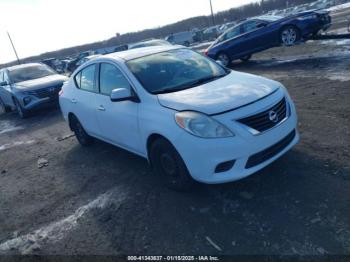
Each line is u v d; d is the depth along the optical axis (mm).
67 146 6613
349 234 2674
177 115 3363
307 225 2873
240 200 3432
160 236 3148
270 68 10961
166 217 3412
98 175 4809
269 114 3330
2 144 7965
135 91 4016
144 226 3350
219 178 3229
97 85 4938
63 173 5195
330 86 6988
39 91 9930
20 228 3828
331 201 3111
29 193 4727
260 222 3041
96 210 3854
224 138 3131
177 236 3094
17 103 10281
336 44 12859
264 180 3703
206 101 3363
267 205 3258
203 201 3547
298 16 11078
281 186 3521
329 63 9477
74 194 4371
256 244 2785
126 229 3369
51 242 3424
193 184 3676
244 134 3141
